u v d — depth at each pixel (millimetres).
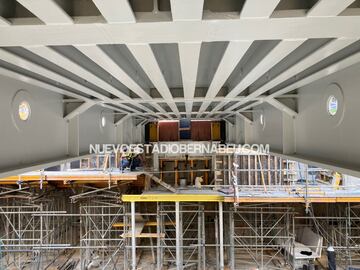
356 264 10008
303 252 9641
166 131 15547
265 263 10445
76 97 4379
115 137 8266
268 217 11133
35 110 3598
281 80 2996
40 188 10617
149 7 1459
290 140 4484
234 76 3928
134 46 1863
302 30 1564
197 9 1290
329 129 3189
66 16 1370
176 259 9500
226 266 10250
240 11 1381
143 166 13234
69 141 4840
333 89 3068
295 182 10562
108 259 10383
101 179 10609
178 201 9602
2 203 11055
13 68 2549
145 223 11289
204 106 6039
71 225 12359
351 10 1384
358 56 2098
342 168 2744
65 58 2137
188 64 2326
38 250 8617
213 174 12945
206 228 13078
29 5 1246
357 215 10695
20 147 3217
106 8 1282
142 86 3969
